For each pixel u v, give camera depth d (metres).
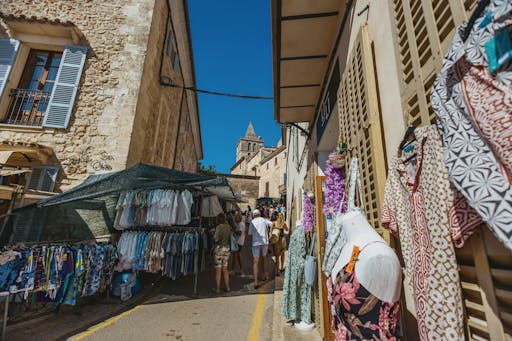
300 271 3.38
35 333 3.21
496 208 0.67
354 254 1.34
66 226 4.75
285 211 14.55
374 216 1.88
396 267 1.24
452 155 0.83
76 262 3.82
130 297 4.79
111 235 5.40
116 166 5.92
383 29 1.92
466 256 1.03
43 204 4.00
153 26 7.29
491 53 0.74
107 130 6.18
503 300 0.85
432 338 0.97
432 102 0.97
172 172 5.01
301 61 4.14
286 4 3.20
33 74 6.64
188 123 14.73
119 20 7.07
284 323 3.44
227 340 3.27
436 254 0.99
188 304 4.59
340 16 3.21
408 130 1.32
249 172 38.66
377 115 1.93
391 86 1.76
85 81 6.47
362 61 2.17
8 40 6.42
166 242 5.15
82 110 6.26
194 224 7.79
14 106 6.21
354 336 1.27
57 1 6.91
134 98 6.46
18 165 5.70
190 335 3.38
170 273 5.09
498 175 0.69
